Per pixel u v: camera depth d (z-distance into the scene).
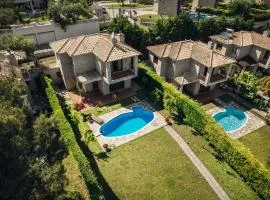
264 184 24.62
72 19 53.88
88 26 56.41
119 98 40.84
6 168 14.54
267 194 24.56
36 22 53.41
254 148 31.95
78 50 38.19
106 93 41.44
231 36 50.31
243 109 39.94
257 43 48.50
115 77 38.59
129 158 29.41
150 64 46.81
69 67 40.44
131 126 35.31
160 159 29.41
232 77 44.44
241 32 51.91
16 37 42.25
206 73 41.50
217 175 27.58
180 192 25.56
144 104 39.66
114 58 36.19
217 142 29.88
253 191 26.08
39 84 41.25
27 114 20.20
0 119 14.31
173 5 71.62
